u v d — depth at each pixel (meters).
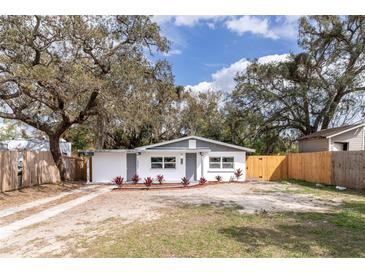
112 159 18.70
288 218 7.44
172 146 18.92
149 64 17.95
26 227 6.82
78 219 7.63
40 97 12.63
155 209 8.94
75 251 5.08
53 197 11.77
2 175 11.62
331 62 23.83
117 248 5.18
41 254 4.97
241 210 8.64
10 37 10.23
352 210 8.48
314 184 16.12
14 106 14.05
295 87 25.08
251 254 4.85
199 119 28.75
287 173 20.59
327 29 23.33
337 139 18.73
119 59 15.07
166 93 22.80
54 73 11.12
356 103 24.25
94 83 12.48
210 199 11.03
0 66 10.54
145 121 19.72
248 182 18.23
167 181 18.72
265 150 28.81
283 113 25.95
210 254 4.86
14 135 33.38
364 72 22.64
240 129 27.58
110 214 8.24
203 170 18.89
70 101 13.52
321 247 5.17
